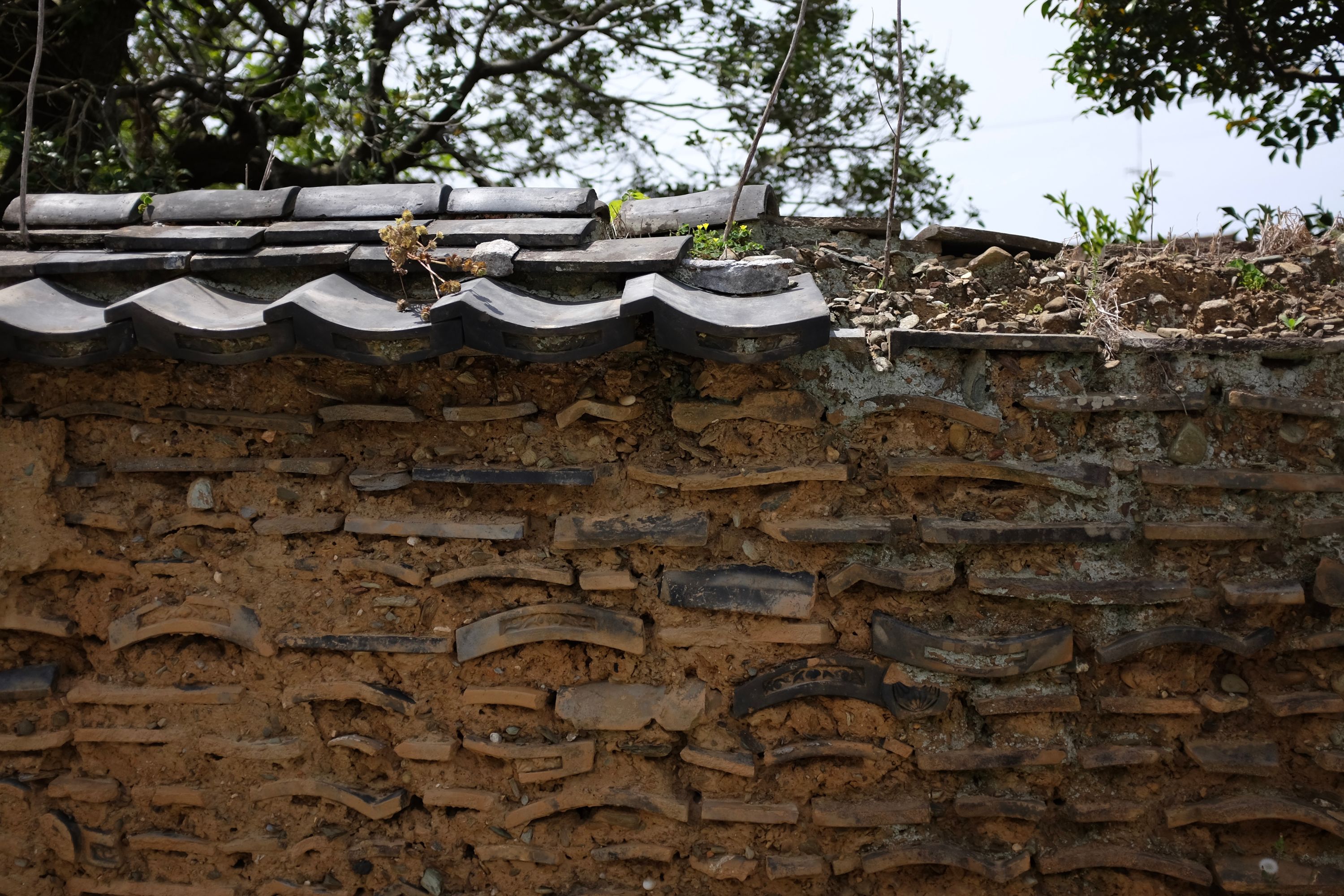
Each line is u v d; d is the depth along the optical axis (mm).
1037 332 2703
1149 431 2639
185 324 2412
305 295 2428
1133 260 3111
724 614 2635
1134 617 2611
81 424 2812
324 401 2738
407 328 2355
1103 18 6727
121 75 7145
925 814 2619
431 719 2742
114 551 2809
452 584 2701
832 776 2656
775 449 2625
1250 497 2641
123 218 3041
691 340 2318
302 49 7488
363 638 2711
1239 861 2607
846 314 2785
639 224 3121
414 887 2777
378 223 2928
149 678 2836
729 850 2678
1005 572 2621
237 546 2789
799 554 2621
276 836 2828
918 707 2598
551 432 2699
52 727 2857
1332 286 2982
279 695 2791
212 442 2785
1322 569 2570
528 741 2701
